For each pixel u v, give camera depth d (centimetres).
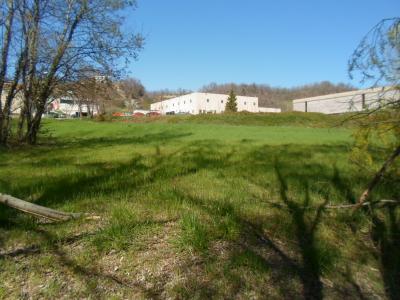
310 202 575
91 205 510
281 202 568
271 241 441
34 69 1525
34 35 1477
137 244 399
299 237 458
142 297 320
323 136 2262
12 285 323
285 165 880
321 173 773
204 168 824
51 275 339
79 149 1338
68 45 1595
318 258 399
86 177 692
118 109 9788
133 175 721
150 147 1371
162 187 618
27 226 427
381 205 555
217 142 1634
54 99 1745
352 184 668
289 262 400
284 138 2047
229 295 333
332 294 356
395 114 412
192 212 488
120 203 517
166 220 464
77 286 327
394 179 488
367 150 484
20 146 1500
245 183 678
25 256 368
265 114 5850
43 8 1481
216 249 404
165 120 5912
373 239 478
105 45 1638
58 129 2994
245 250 405
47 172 767
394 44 398
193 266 370
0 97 1448
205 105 11181
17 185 609
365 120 436
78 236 413
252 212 518
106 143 1639
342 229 494
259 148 1320
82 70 1662
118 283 336
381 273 405
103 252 380
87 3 1550
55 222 447
